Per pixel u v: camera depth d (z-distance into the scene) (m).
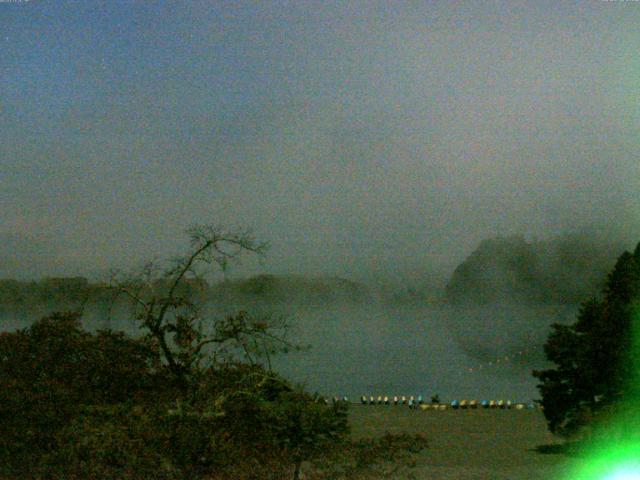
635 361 23.55
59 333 14.26
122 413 13.14
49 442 12.83
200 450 12.72
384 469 14.36
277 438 13.33
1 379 13.66
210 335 14.27
